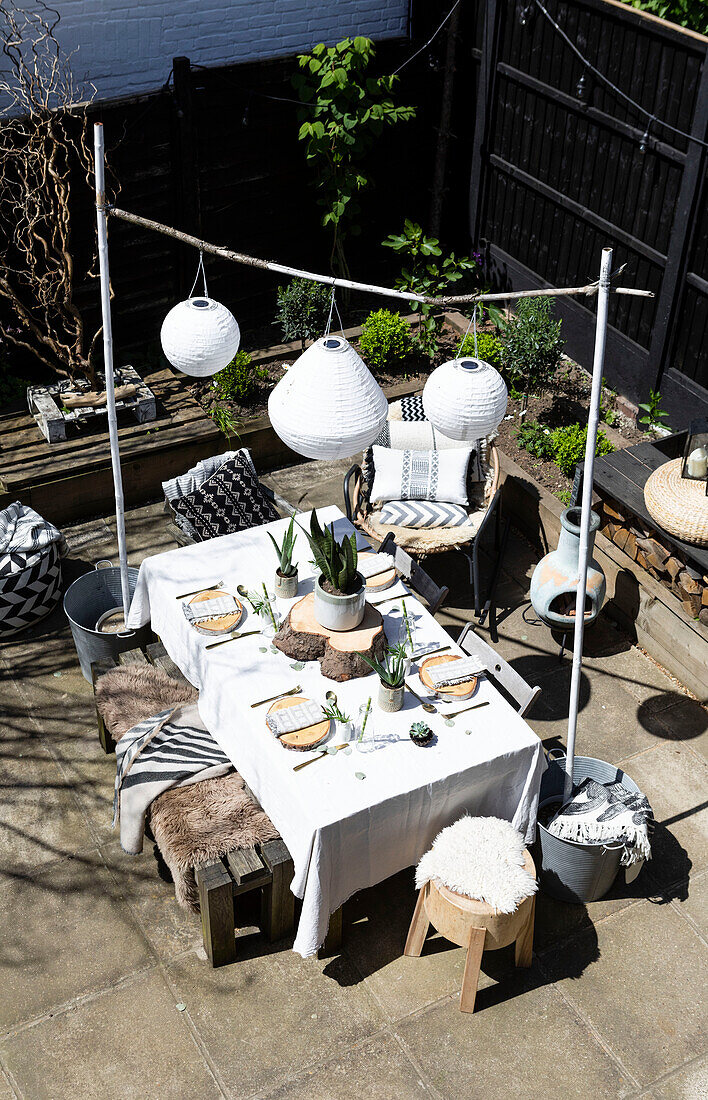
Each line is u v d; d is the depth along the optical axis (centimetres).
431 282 834
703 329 684
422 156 873
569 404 761
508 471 696
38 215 654
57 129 673
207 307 448
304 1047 423
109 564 589
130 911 472
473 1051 423
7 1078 409
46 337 691
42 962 450
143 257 750
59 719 562
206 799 452
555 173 779
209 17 761
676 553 582
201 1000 438
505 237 858
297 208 817
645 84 680
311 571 533
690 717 571
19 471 663
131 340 775
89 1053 418
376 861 436
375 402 401
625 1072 418
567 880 467
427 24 840
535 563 676
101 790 525
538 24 754
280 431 407
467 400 407
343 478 744
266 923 456
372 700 462
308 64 752
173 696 509
